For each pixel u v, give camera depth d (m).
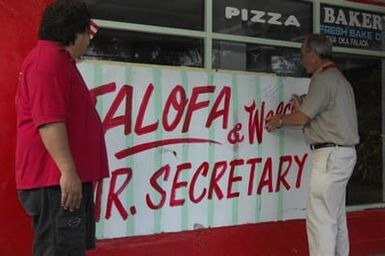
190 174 4.08
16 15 3.44
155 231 3.95
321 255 4.01
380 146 5.41
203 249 4.14
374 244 5.18
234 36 4.40
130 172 3.83
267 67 4.62
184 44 4.18
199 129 4.11
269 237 4.47
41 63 2.55
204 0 4.25
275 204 4.50
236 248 4.30
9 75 3.42
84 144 2.69
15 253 3.45
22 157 2.64
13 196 3.44
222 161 4.22
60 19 2.65
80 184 2.54
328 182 3.98
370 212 5.18
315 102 3.97
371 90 5.33
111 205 3.77
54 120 2.48
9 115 3.42
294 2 4.77
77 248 2.62
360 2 5.15
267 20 4.61
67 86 2.58
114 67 3.76
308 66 4.18
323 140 4.03
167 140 3.98
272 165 4.48
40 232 2.62
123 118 3.80
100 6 3.80
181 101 4.03
